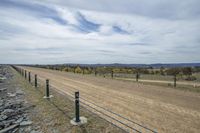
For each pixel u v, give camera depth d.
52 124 6.50
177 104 9.37
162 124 6.26
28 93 13.34
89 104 9.41
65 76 32.09
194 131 5.59
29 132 5.88
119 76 34.00
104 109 8.37
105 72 48.41
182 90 14.88
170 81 24.55
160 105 9.12
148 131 5.62
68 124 6.45
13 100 11.16
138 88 15.88
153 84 19.31
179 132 5.52
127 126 6.11
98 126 6.17
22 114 7.97
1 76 31.06
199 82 23.34
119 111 8.00
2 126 6.72
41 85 17.94
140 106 8.94
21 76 30.70
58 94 12.66
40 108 8.79
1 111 8.84
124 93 12.99
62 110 8.32
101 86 17.27
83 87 16.48
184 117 7.06
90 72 45.16
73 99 10.84
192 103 9.61
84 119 6.87
